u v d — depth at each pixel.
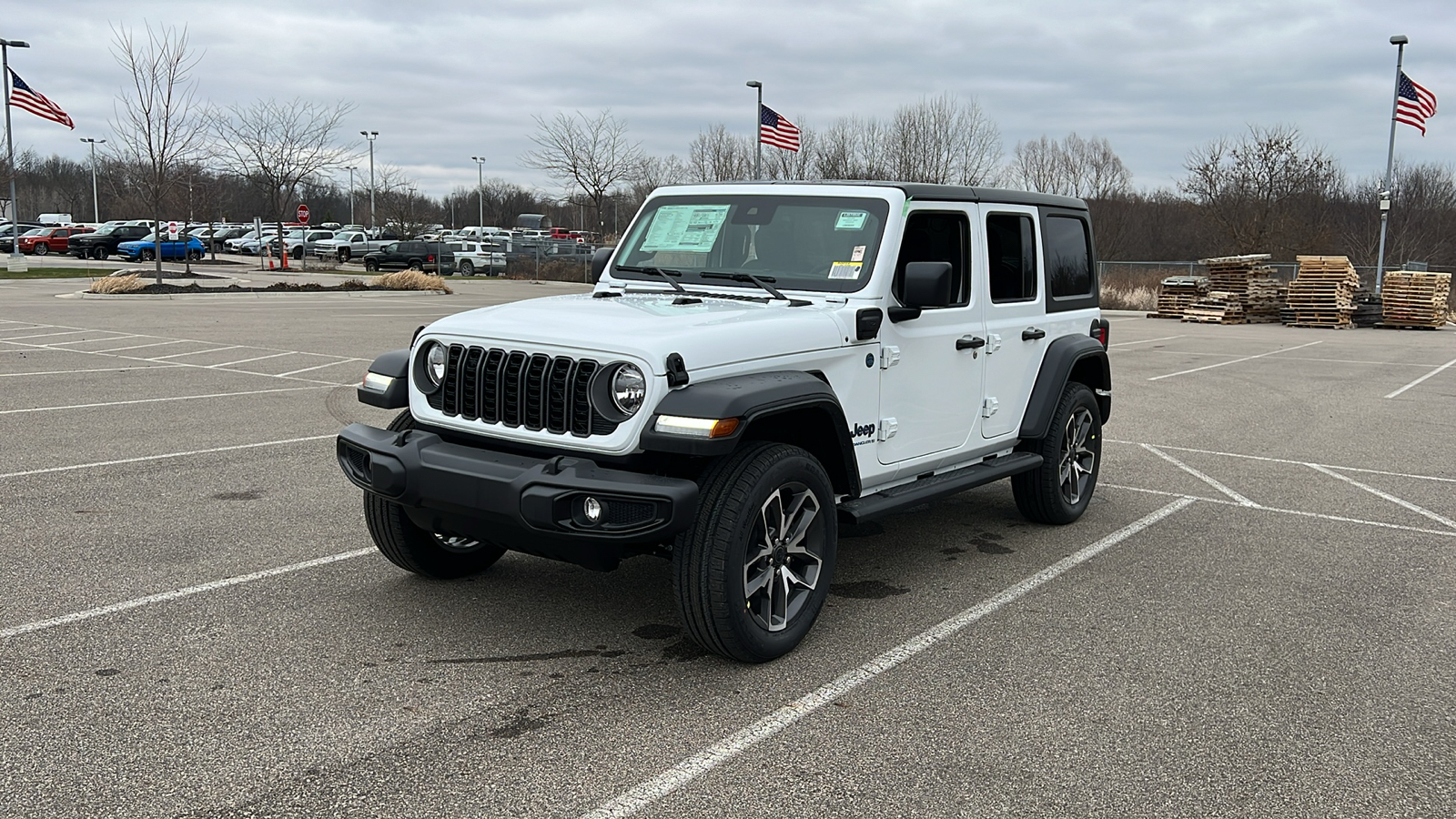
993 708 3.97
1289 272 40.59
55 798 3.18
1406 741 3.77
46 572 5.26
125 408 10.06
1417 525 6.88
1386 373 16.30
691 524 3.91
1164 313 30.16
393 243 46.97
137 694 3.92
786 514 4.41
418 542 5.04
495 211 94.50
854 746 3.64
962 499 7.46
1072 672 4.34
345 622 4.71
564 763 3.47
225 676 4.11
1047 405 6.18
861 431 4.87
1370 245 45.94
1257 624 4.95
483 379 4.30
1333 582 5.62
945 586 5.45
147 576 5.25
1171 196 56.94
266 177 43.44
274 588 5.13
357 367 13.54
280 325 19.67
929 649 4.57
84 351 14.78
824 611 5.04
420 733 3.67
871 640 4.66
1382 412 12.09
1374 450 9.66
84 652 4.30
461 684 4.09
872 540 6.32
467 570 5.36
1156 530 6.67
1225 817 3.24
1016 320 5.99
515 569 5.54
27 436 8.59
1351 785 3.45
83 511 6.37
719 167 39.81
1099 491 7.77
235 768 3.39
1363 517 7.09
